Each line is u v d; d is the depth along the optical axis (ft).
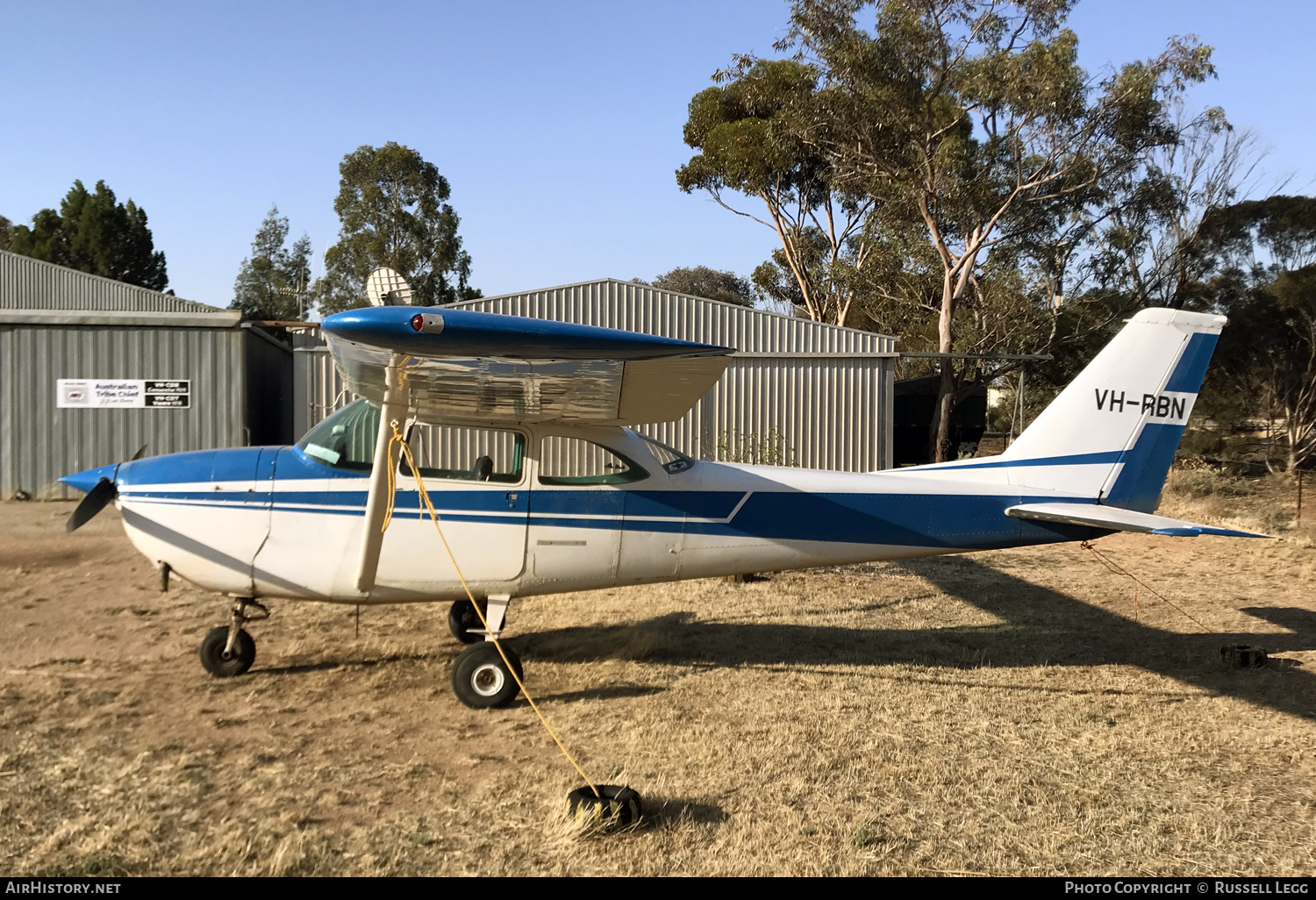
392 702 15.05
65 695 14.61
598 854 9.91
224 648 15.85
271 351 49.01
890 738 14.03
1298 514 44.73
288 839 9.79
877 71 59.98
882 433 47.37
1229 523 41.11
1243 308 71.77
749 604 23.54
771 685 16.65
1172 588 27.04
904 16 59.31
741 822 10.82
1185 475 56.34
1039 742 14.08
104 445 40.14
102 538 29.14
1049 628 21.81
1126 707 15.96
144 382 40.19
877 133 62.23
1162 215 70.54
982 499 19.02
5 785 11.06
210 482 15.60
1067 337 71.10
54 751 12.25
